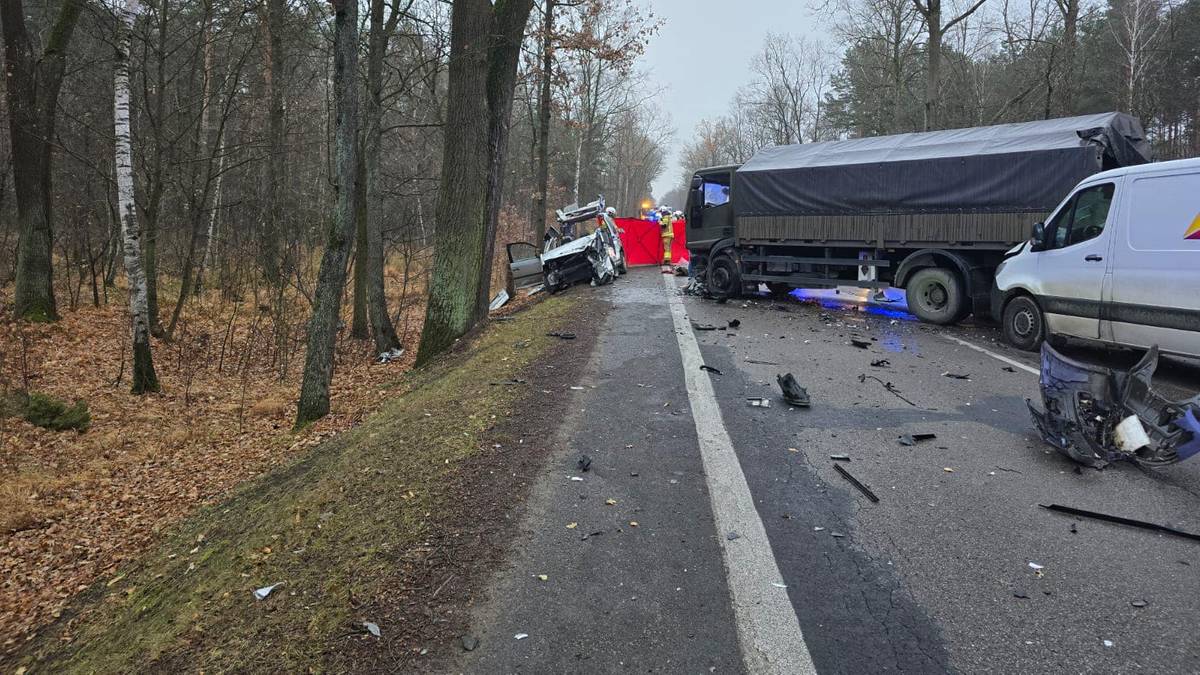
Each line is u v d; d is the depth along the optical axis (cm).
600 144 4097
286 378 1255
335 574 374
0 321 1316
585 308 1314
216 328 1598
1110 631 299
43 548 609
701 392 691
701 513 421
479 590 341
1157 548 370
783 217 1298
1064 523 400
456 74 1080
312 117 2042
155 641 364
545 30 1775
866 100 4241
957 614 315
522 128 3881
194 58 1439
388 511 440
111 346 1315
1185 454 455
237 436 913
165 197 1750
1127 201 766
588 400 667
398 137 1905
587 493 450
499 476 478
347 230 884
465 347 1035
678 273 1956
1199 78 2920
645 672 282
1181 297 705
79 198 1780
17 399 928
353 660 295
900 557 366
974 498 437
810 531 397
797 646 294
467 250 1107
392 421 676
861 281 1227
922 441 546
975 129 1130
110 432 902
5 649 455
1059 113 2166
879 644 294
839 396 677
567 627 311
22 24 1336
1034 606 319
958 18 2002
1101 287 787
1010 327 926
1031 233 920
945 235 1097
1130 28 2639
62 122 1675
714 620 314
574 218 1938
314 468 614
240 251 1880
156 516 655
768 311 1272
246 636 335
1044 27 2339
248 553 444
